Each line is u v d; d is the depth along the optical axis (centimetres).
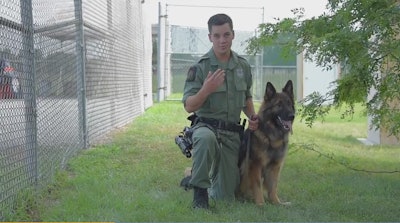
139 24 1337
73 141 672
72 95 669
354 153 775
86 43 754
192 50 1958
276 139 450
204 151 418
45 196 457
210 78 407
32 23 456
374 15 435
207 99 448
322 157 708
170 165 639
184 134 453
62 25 601
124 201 441
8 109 420
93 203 432
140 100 1352
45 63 521
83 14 727
